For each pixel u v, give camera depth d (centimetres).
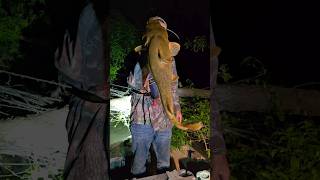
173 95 373
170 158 447
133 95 388
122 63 559
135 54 513
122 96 550
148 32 353
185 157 451
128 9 500
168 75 343
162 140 394
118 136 487
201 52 565
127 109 529
